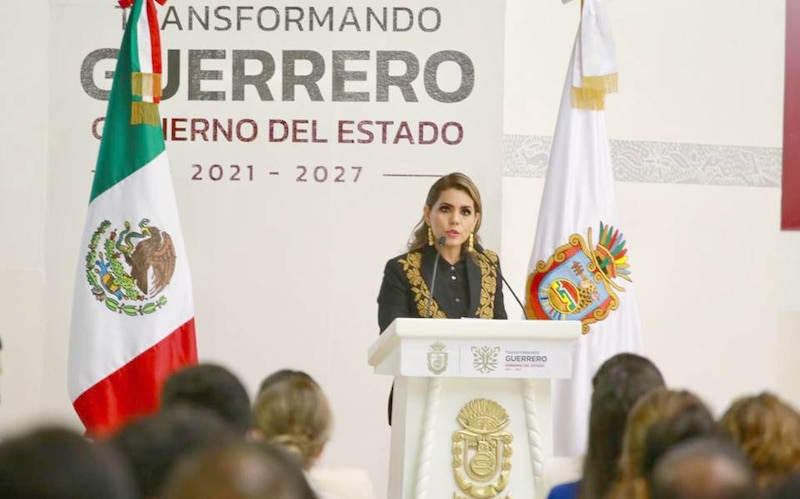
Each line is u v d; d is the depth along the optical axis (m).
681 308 20.62
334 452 18.98
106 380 15.40
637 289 20.47
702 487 5.23
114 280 15.62
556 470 10.12
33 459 4.71
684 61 20.83
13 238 18.95
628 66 20.64
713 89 20.89
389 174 19.16
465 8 19.20
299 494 4.87
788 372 21.17
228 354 18.97
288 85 19.11
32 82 19.02
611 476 8.70
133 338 15.49
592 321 16.19
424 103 19.19
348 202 19.12
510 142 20.22
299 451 8.95
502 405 11.38
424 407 11.32
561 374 11.30
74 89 18.98
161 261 15.67
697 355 20.64
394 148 19.17
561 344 11.33
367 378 19.09
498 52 19.20
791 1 21.22
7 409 18.78
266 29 19.11
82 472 4.72
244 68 19.06
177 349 15.62
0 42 18.98
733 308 20.80
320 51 19.19
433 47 19.22
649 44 20.72
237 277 19.02
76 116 18.97
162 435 6.68
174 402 8.84
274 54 19.12
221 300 18.98
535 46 20.45
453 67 19.20
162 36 19.02
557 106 20.44
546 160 20.30
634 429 7.43
